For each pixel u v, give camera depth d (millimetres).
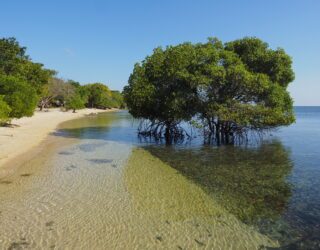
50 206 13133
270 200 14336
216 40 32688
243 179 18078
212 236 10625
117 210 12820
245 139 33719
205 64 29375
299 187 16422
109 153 26344
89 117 81188
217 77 28359
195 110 31812
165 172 19578
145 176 18453
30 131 39406
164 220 11883
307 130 48625
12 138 31344
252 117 29250
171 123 36031
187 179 17938
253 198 14625
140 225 11398
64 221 11617
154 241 10195
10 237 10266
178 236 10594
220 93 30703
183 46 32938
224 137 33500
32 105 41406
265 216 12406
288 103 30203
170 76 31344
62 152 25984
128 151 27688
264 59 30844
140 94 32594
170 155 25984
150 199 14242
